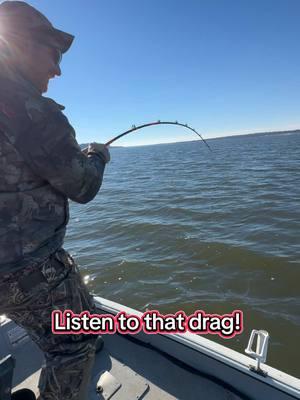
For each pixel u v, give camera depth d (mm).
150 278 7965
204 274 7910
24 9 1395
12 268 1325
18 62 1378
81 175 1355
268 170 27094
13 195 1308
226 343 5500
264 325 5941
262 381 2209
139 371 2574
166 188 21828
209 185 21312
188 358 2588
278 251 8727
